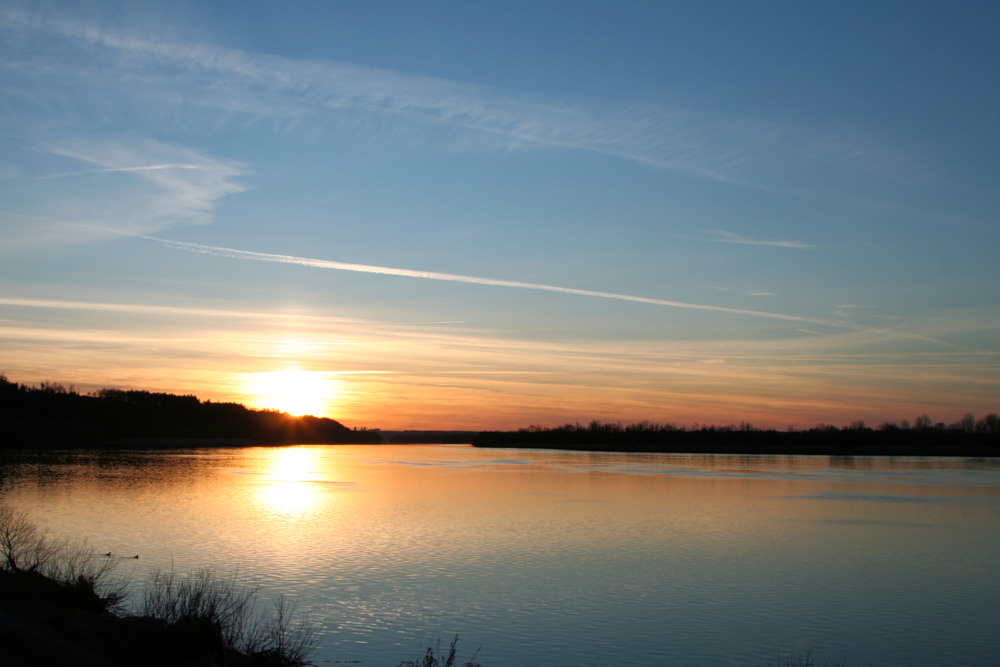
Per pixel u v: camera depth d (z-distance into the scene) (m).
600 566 36.38
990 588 32.84
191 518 51.06
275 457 157.00
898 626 27.02
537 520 52.88
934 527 51.22
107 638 16.80
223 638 18.05
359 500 65.94
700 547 42.22
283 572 33.44
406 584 31.67
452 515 55.41
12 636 16.00
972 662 23.47
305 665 20.25
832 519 54.84
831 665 23.06
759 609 29.02
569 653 23.45
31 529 28.28
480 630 25.48
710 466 126.56
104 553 36.69
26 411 174.50
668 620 27.28
